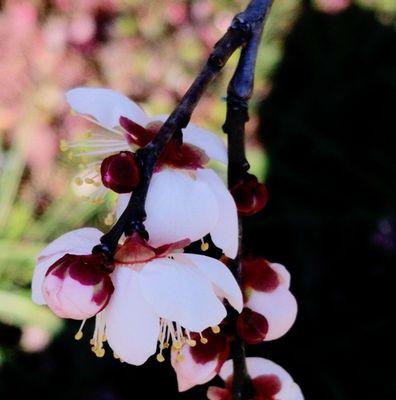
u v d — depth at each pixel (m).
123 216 0.25
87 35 0.79
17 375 0.62
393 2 0.82
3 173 0.69
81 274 0.25
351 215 0.69
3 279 0.65
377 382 0.62
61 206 0.68
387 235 0.69
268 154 0.73
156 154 0.25
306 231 0.70
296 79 0.80
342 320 0.66
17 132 0.75
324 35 0.81
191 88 0.25
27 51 0.79
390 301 0.67
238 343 0.28
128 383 0.62
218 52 0.26
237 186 0.27
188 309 0.25
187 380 0.27
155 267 0.25
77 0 0.82
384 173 0.74
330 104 0.77
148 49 0.80
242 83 0.26
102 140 0.28
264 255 0.69
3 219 0.67
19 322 0.62
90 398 0.60
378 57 0.80
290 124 0.74
